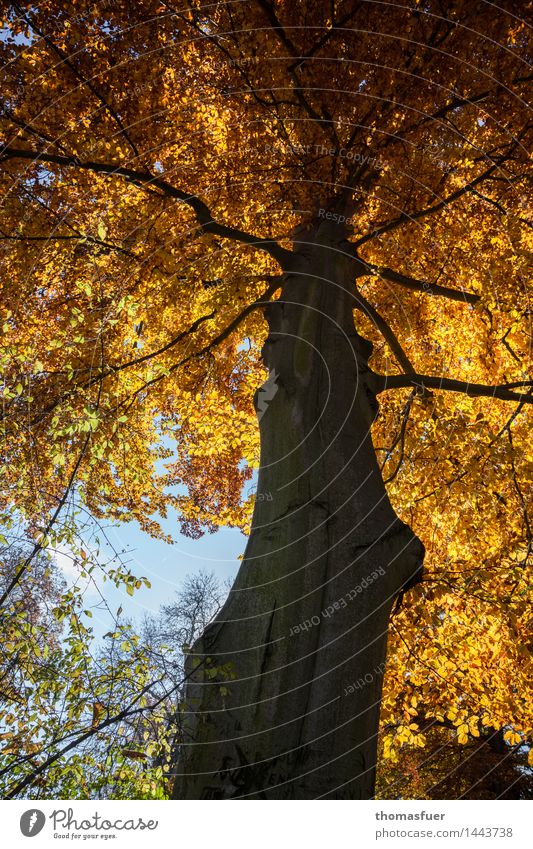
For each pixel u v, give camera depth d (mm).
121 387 8633
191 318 12625
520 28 9359
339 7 9617
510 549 8961
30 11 8812
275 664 5277
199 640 5551
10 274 10281
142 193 10430
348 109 10070
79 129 9375
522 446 10734
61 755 4500
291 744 5023
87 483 8750
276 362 7461
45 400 8688
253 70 9766
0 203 9523
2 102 9086
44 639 5285
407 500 10289
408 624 9078
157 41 9422
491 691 9758
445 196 11242
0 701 4836
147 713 4777
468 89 9961
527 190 10859
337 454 6543
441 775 16609
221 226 9164
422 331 12859
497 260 10492
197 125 10305
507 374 11484
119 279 10656
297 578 5668
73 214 10422
